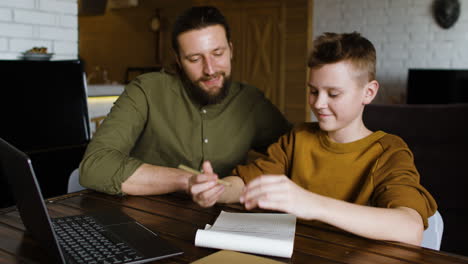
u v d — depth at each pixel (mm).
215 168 1492
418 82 4750
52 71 2102
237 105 1501
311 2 5418
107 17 7516
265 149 1593
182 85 1480
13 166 725
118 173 1139
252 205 805
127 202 1101
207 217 992
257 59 5977
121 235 846
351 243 842
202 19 1310
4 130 1882
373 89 1052
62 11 2617
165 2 6855
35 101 2008
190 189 1049
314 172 1173
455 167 1519
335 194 1132
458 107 1530
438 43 4789
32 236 859
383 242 846
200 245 811
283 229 871
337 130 1125
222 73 1371
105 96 3264
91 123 3164
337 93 996
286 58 5750
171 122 1468
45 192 1862
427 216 907
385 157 1047
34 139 1969
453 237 1505
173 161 1490
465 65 4680
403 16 4926
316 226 933
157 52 7055
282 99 5836
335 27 5340
